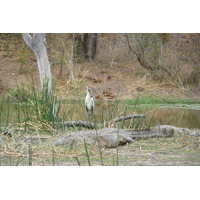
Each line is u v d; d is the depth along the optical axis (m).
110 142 9.84
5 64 23.77
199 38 26.17
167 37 25.61
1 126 11.21
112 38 29.27
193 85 23.64
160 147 9.98
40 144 9.69
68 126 12.24
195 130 12.31
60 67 23.33
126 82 23.39
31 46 12.69
